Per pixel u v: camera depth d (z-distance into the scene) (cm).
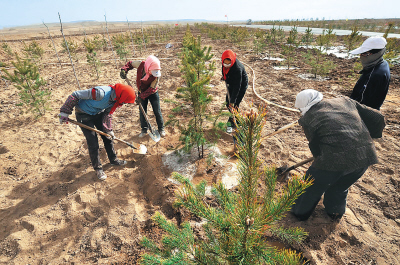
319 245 251
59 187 354
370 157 216
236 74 394
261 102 653
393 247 250
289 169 333
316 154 247
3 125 561
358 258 240
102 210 309
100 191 339
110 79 923
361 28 3856
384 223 279
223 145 438
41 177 379
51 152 445
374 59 280
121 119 572
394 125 495
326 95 666
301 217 273
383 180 342
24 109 648
